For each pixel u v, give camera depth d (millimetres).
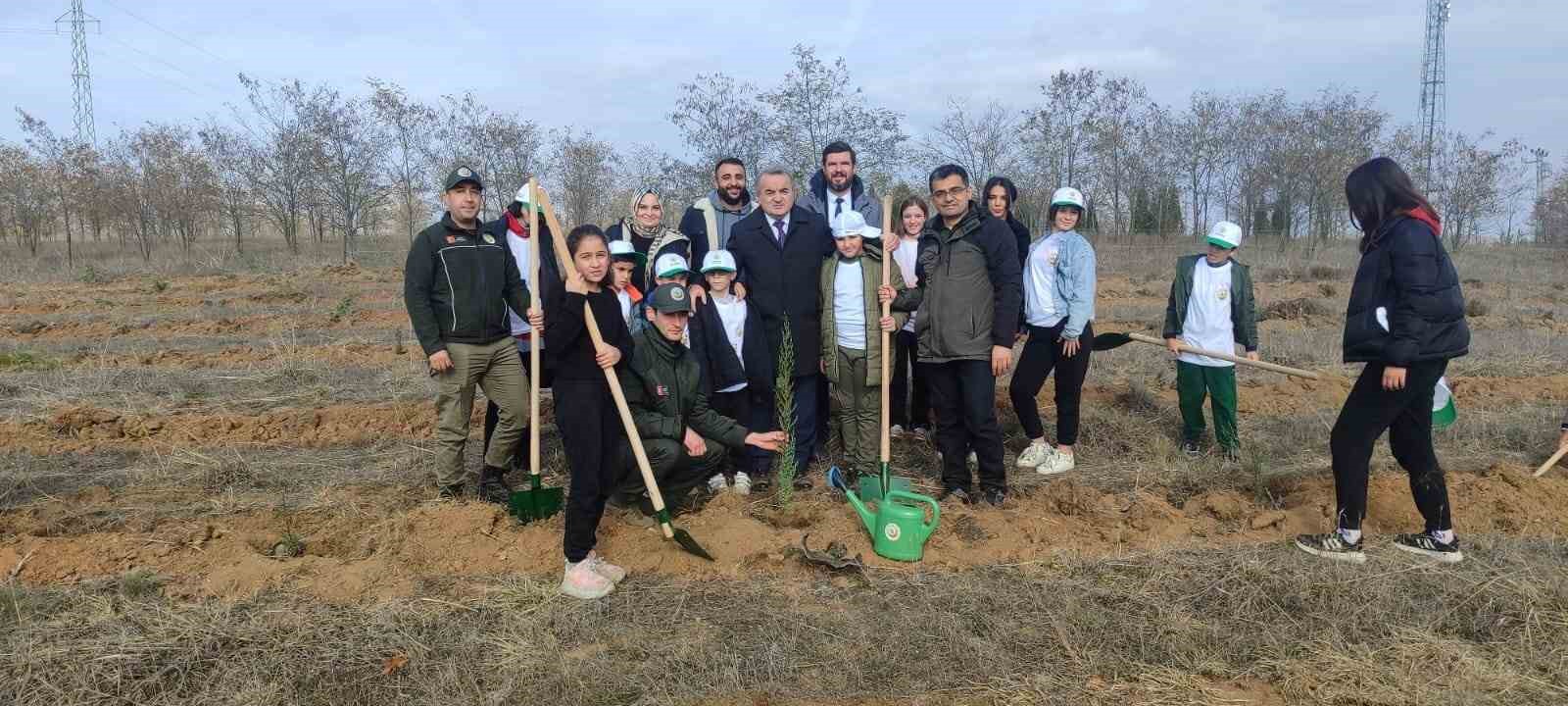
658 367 4477
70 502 5168
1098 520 4848
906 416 6586
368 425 6715
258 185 21656
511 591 3936
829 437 6383
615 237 5797
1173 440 6379
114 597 3828
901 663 3459
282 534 4684
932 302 4922
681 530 4215
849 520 4730
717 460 4758
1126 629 3676
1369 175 3977
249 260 20250
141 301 13688
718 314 5145
